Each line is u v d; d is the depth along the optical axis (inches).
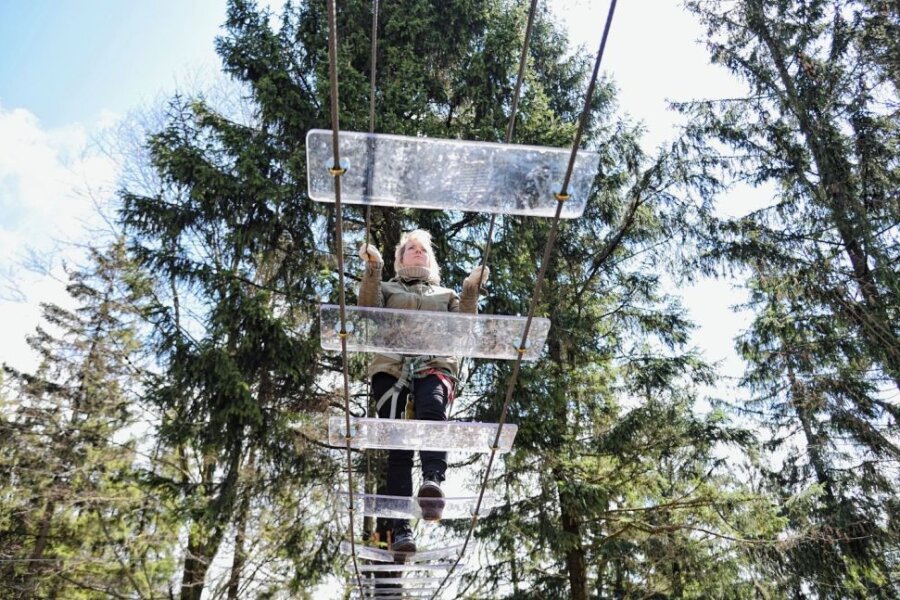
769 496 477.1
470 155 111.7
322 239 443.2
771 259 525.3
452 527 463.5
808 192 547.8
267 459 394.6
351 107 407.5
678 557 413.1
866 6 558.3
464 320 148.3
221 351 368.8
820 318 545.3
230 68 444.8
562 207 112.8
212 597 418.3
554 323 450.9
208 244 454.9
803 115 539.8
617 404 466.3
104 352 491.2
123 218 415.5
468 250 451.2
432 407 160.4
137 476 386.9
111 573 424.2
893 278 484.1
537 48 546.9
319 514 409.4
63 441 478.9
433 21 462.3
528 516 434.6
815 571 465.1
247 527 407.8
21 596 436.8
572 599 438.0
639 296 530.9
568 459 406.0
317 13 457.4
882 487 515.8
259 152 402.9
